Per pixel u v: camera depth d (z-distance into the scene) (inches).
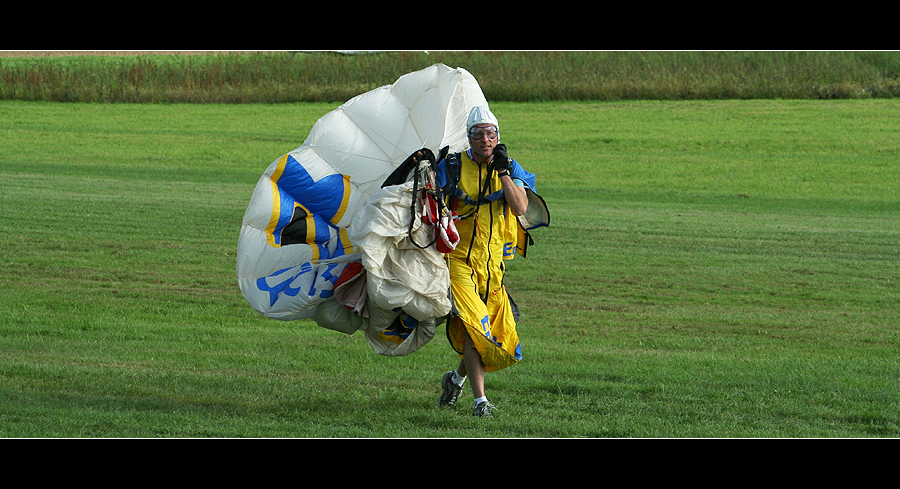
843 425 333.1
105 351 430.9
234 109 2192.4
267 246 357.1
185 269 689.0
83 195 1071.6
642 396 369.1
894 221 1034.7
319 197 361.4
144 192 1131.3
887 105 2096.5
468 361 339.3
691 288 662.5
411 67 2400.3
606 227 955.3
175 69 2447.1
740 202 1206.3
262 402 348.2
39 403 333.7
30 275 648.4
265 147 1700.3
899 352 474.0
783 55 2448.3
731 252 821.9
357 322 358.3
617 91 2285.9
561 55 2501.2
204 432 307.0
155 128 1897.1
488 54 2508.6
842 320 560.7
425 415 333.4
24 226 843.4
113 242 788.0
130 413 325.7
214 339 470.0
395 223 320.8
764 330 529.0
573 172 1470.2
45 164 1424.7
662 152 1668.3
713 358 447.8
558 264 750.5
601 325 542.3
